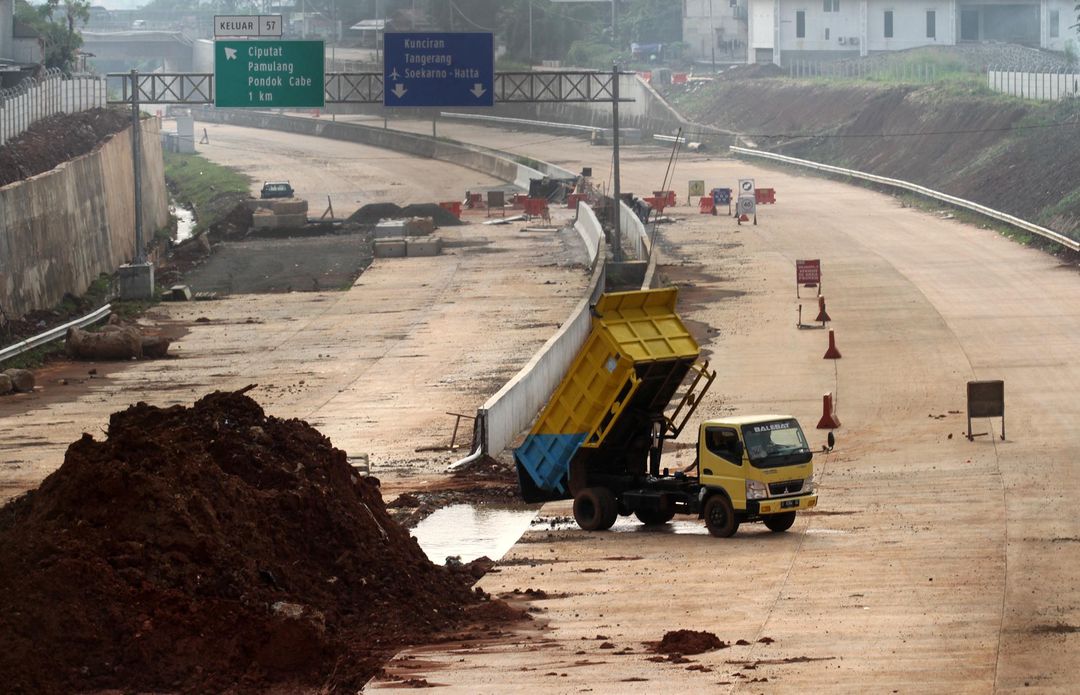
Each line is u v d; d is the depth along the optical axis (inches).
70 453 2741.1
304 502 2847.0
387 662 2448.3
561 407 3944.4
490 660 2459.4
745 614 2780.5
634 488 3873.0
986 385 4810.5
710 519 3668.8
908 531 3595.0
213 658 2337.6
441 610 2797.7
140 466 2709.2
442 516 4072.3
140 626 2341.3
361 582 2787.9
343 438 5226.4
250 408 3154.5
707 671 2349.9
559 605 2920.8
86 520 2581.2
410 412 5664.4
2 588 2343.8
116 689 2237.9
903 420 5211.6
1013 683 2250.2
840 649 2482.8
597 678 2320.4
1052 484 4121.6
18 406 6033.5
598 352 3846.0
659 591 3019.2
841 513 3887.8
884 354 6496.1
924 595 2888.8
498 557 3548.2
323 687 2315.5
